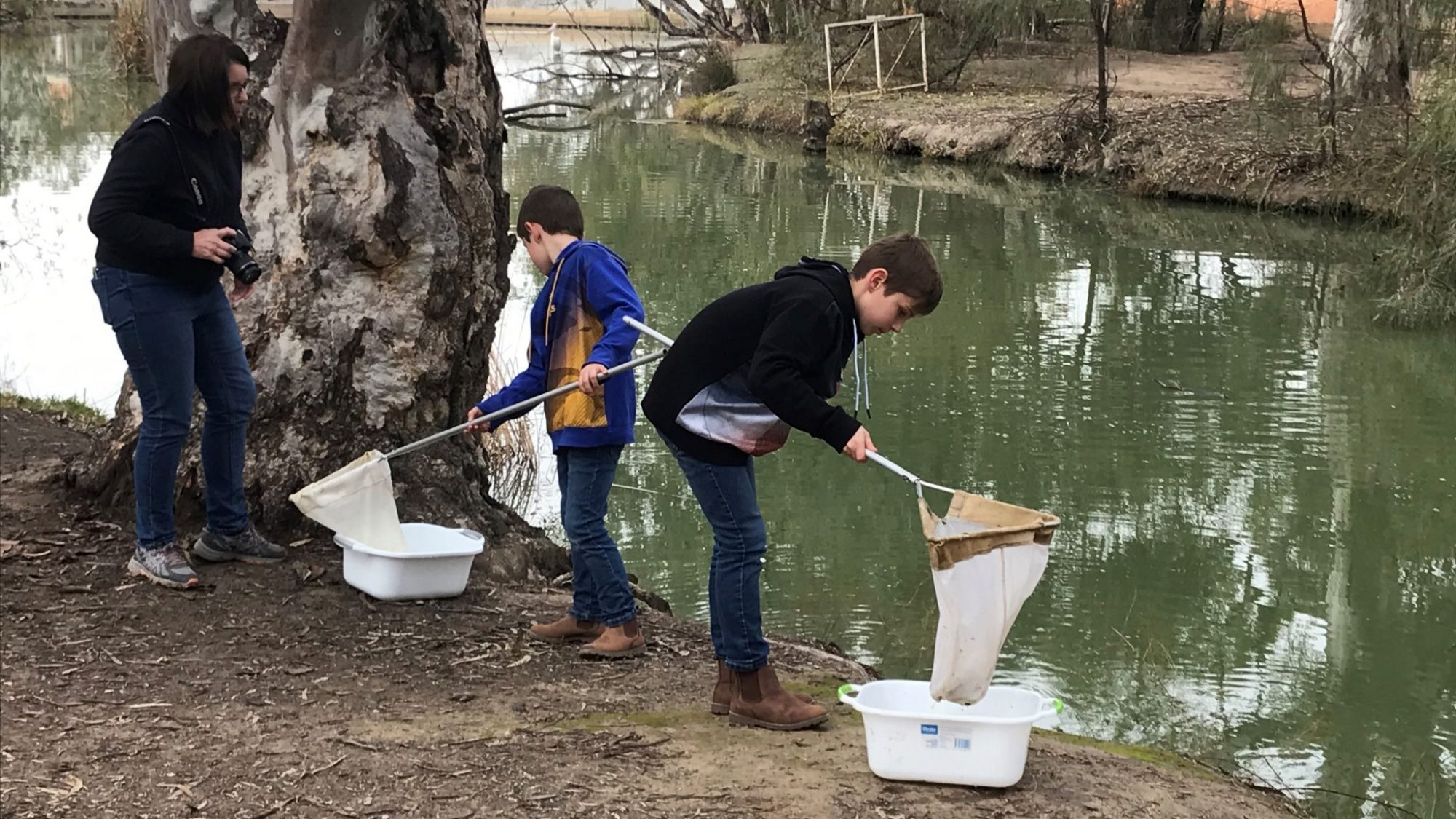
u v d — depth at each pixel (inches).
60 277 466.9
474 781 128.0
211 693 149.6
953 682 125.3
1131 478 304.2
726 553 141.8
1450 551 269.4
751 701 145.0
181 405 174.9
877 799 126.4
